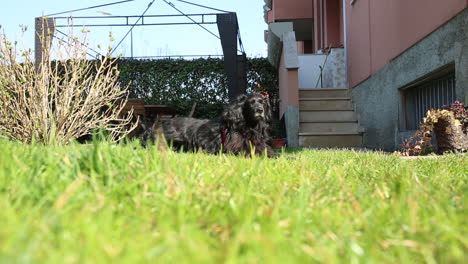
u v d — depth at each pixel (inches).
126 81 459.5
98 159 65.5
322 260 34.4
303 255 34.9
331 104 366.6
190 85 462.3
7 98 159.2
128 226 41.9
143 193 54.9
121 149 78.8
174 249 32.3
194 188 62.2
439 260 37.0
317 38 546.0
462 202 59.1
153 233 40.4
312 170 93.5
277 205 49.6
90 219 41.1
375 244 41.7
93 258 29.9
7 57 157.6
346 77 413.1
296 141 334.0
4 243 29.8
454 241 39.3
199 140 205.8
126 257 30.1
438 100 231.0
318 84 445.4
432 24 211.6
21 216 39.5
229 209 51.5
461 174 101.1
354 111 363.6
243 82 387.5
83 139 190.5
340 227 45.5
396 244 39.6
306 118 356.8
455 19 187.8
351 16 388.2
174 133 221.5
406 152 203.8
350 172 99.0
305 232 43.4
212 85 462.3
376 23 306.5
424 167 115.5
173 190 58.4
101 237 34.7
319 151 230.7
